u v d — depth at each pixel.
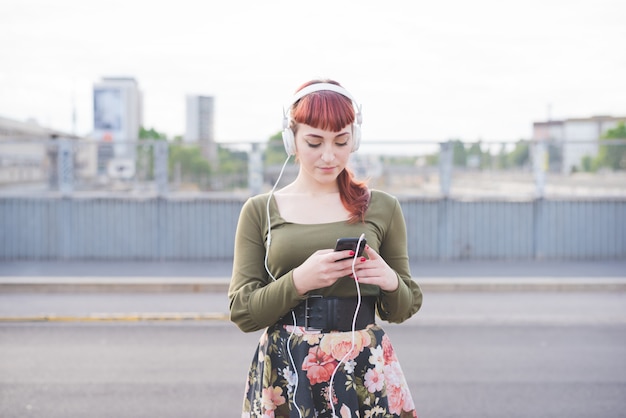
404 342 7.34
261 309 2.17
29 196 12.77
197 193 12.88
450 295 10.10
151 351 6.97
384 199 2.40
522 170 12.97
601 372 6.21
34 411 5.17
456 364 6.47
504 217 12.94
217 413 5.16
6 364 6.46
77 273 11.22
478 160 12.91
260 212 2.36
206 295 10.01
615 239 13.02
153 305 9.24
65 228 12.80
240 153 12.88
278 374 2.26
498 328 7.99
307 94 2.21
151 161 12.80
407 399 2.32
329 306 2.21
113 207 12.81
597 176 12.95
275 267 2.28
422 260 12.89
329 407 2.20
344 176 2.35
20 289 10.25
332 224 2.29
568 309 9.06
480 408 5.24
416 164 12.85
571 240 13.02
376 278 2.14
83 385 5.82
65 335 7.66
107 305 9.23
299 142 2.24
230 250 12.91
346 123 2.19
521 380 5.96
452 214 12.90
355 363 2.22
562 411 5.18
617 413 5.14
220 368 6.36
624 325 8.16
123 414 5.12
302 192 2.37
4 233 12.76
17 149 12.74
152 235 12.85
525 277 10.97
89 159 12.83
